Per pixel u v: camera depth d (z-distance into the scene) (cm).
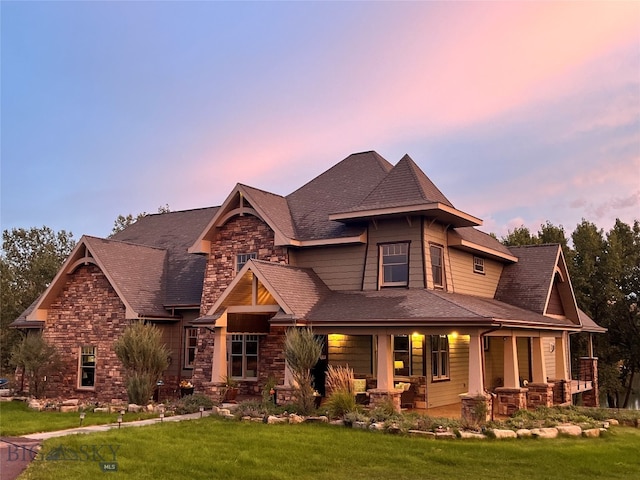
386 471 1070
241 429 1437
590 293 4144
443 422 1436
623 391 4291
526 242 4638
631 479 1063
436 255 2080
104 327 2347
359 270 2073
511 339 1798
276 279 1898
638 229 4247
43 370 2344
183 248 2750
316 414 1602
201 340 2236
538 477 1053
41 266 4062
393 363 1881
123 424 1548
